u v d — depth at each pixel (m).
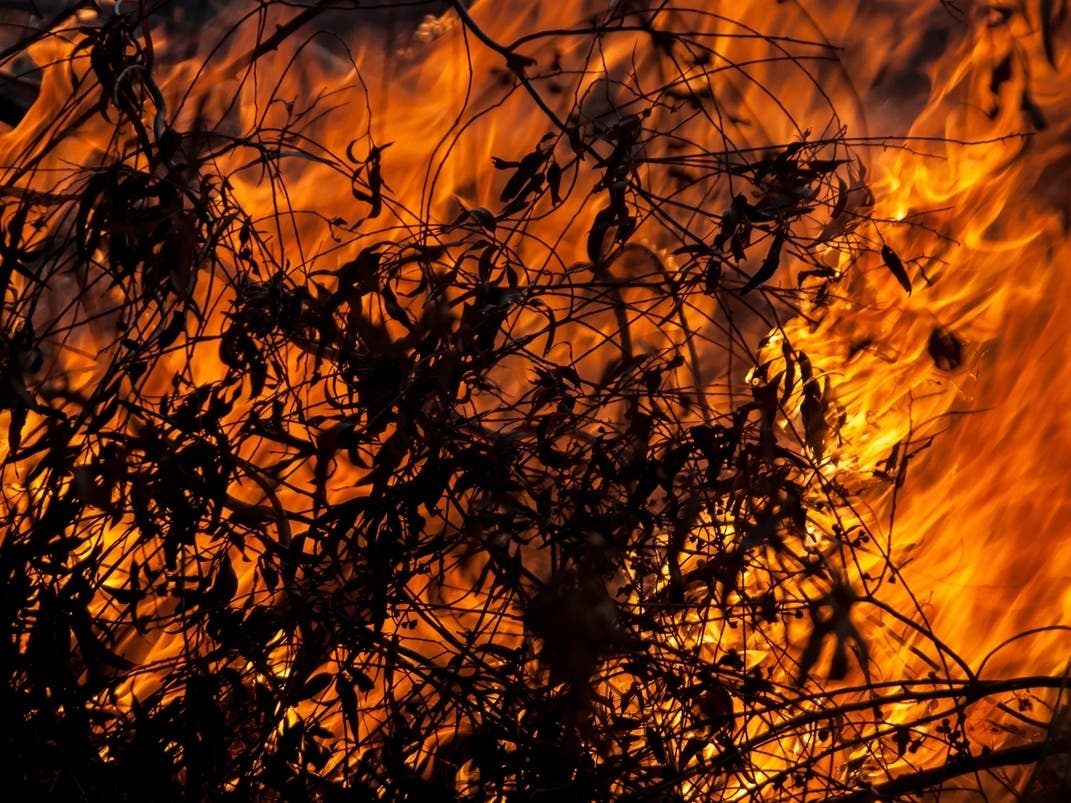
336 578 8.39
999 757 8.42
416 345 8.28
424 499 8.22
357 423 8.13
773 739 8.34
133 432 9.19
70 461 8.38
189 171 8.59
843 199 8.79
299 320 8.48
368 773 8.18
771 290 8.98
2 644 8.24
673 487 8.64
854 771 9.09
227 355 8.41
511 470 8.39
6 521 8.70
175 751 8.32
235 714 8.80
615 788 8.67
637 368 8.83
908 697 8.32
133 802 8.15
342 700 8.16
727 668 8.88
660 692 8.59
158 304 8.50
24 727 8.13
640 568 8.59
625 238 8.66
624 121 8.84
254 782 8.30
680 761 8.40
